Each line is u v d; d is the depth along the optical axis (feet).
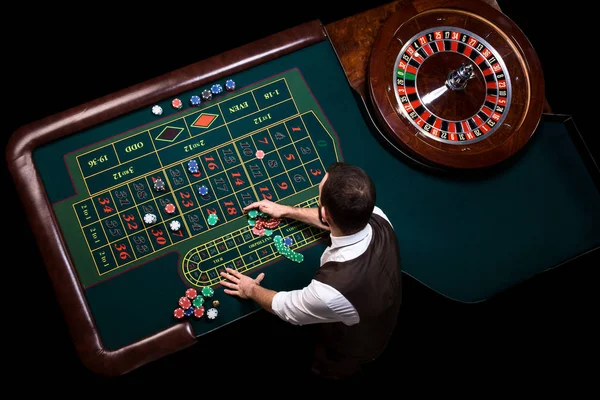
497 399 9.34
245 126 6.89
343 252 5.28
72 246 6.35
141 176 6.59
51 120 6.51
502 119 7.23
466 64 7.34
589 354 9.59
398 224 6.97
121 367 6.06
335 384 9.05
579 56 10.85
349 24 7.43
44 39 10.07
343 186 4.79
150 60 10.17
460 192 7.17
